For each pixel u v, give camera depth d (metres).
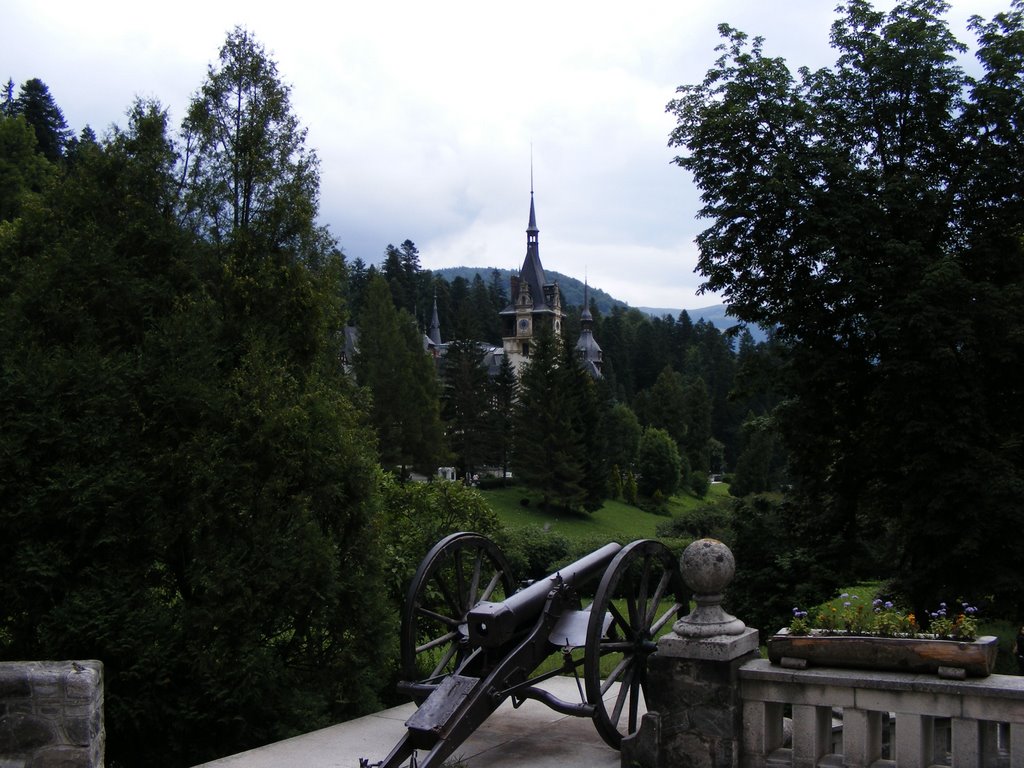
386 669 9.80
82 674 5.76
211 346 9.25
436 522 12.87
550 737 6.88
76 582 8.21
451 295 169.50
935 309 14.38
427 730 5.30
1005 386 15.88
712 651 5.18
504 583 7.97
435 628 11.80
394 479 13.62
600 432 78.06
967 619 4.91
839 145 17.53
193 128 10.38
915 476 14.74
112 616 7.90
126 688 8.05
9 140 34.62
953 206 16.33
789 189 15.97
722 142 17.45
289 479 9.24
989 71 16.89
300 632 9.16
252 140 10.43
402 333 75.75
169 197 10.02
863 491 16.81
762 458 88.44
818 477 17.34
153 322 9.20
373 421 67.25
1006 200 16.33
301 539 8.99
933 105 16.77
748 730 5.20
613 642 6.36
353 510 9.70
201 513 8.58
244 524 8.90
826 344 16.59
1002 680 4.62
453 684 5.72
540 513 74.00
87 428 8.29
